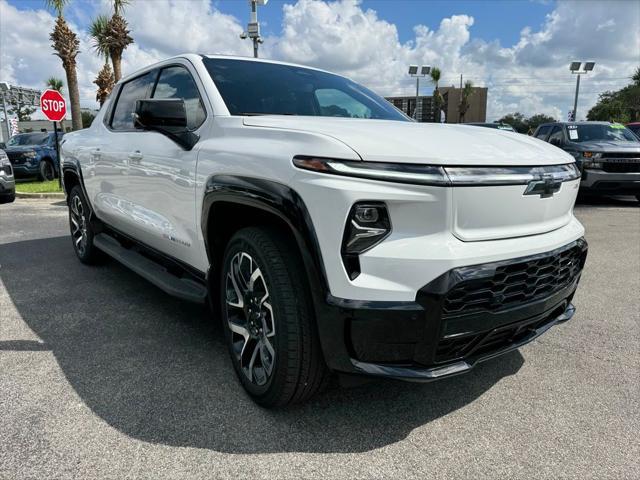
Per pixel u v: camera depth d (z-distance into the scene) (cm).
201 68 307
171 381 268
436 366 204
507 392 263
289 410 242
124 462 202
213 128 273
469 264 197
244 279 245
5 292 420
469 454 211
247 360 252
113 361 291
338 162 196
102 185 423
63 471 196
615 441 220
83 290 426
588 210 930
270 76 327
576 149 973
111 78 1670
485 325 206
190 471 197
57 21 1430
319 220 197
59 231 710
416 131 237
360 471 199
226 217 266
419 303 192
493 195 207
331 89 349
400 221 195
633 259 552
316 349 216
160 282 326
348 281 194
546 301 229
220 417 234
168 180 305
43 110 1168
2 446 211
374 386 267
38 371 278
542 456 210
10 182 1045
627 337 336
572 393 262
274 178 214
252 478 194
